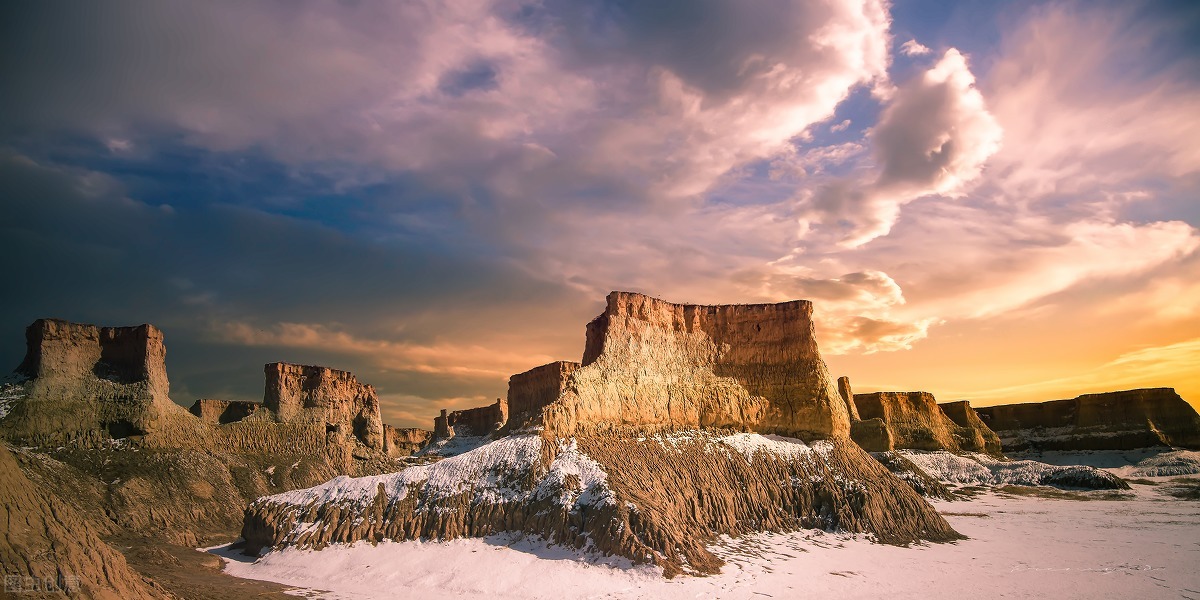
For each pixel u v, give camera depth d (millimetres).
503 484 73688
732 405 94375
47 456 84625
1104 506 113062
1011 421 199875
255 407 119688
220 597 50156
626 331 95125
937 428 163500
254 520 73438
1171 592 61625
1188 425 172375
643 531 63562
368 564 64250
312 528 70812
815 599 57125
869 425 139250
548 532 66875
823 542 75375
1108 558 74500
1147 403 178375
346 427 129125
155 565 62188
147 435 94375
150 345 100125
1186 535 88125
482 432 175625
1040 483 133750
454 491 73438
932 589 61406
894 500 84000
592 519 65938
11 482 38312
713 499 77438
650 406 89938
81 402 93375
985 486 132625
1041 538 85438
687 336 100562
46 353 94375
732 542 72375
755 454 87312
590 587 57750
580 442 79562
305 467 112625
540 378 115750
